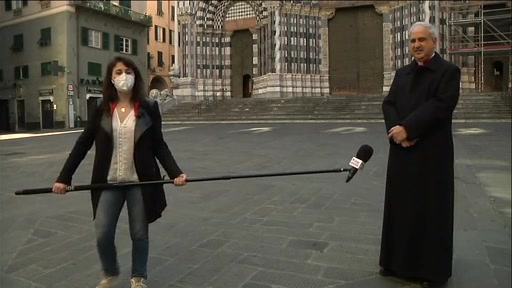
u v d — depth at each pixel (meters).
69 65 28.36
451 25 26.70
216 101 29.86
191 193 6.71
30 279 3.70
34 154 11.17
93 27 31.11
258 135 15.98
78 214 5.68
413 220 3.33
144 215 3.19
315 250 4.19
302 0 31.64
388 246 3.52
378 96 26.02
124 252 4.26
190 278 3.63
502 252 4.14
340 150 11.15
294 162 9.52
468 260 3.96
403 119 3.38
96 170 3.13
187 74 34.97
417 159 3.30
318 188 6.84
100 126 3.14
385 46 30.39
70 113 27.89
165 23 48.31
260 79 32.50
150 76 45.91
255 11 34.06
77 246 4.49
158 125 3.26
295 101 26.88
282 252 4.16
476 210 5.59
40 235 4.85
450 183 3.31
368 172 8.05
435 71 3.29
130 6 42.44
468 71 27.03
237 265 3.88
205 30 35.19
